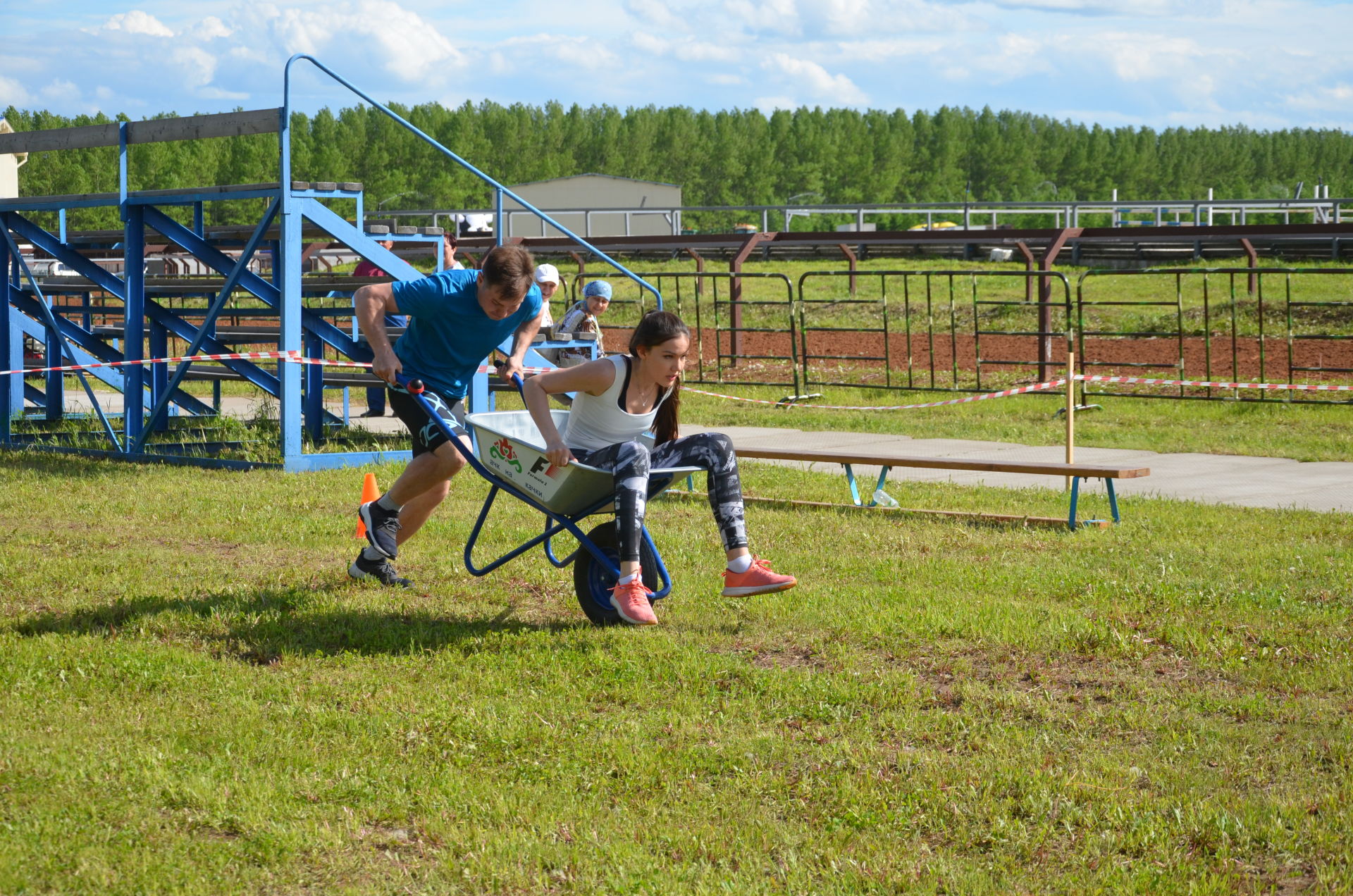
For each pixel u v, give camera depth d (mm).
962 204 38750
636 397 5684
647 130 145000
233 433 12805
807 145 147875
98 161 86312
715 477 5793
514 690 4883
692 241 31078
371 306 5949
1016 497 9547
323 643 5512
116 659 5164
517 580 6695
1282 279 27062
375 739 4348
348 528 8078
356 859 3469
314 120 116812
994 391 17609
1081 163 166125
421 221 56875
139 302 11453
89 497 9164
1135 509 8938
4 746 4172
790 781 4027
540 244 31859
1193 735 4438
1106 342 22594
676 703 4730
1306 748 4312
